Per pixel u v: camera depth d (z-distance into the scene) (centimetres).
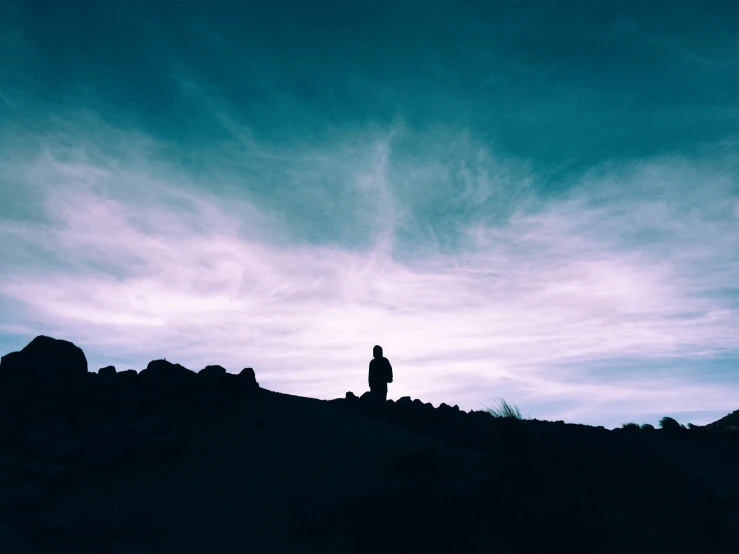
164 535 706
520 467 806
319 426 1092
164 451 902
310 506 775
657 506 764
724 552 707
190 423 1012
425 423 1264
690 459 1337
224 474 877
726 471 1233
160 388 1070
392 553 712
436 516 750
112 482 816
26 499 718
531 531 735
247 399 1159
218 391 1131
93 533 673
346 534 738
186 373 1137
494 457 852
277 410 1144
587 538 714
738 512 768
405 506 761
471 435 1155
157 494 797
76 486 795
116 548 646
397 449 951
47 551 636
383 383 1327
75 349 1076
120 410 990
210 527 741
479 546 719
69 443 852
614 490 778
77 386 999
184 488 823
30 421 917
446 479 817
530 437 839
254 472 894
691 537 723
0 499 711
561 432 854
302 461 941
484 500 777
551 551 717
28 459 833
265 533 743
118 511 737
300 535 738
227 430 1017
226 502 805
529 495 769
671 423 1620
